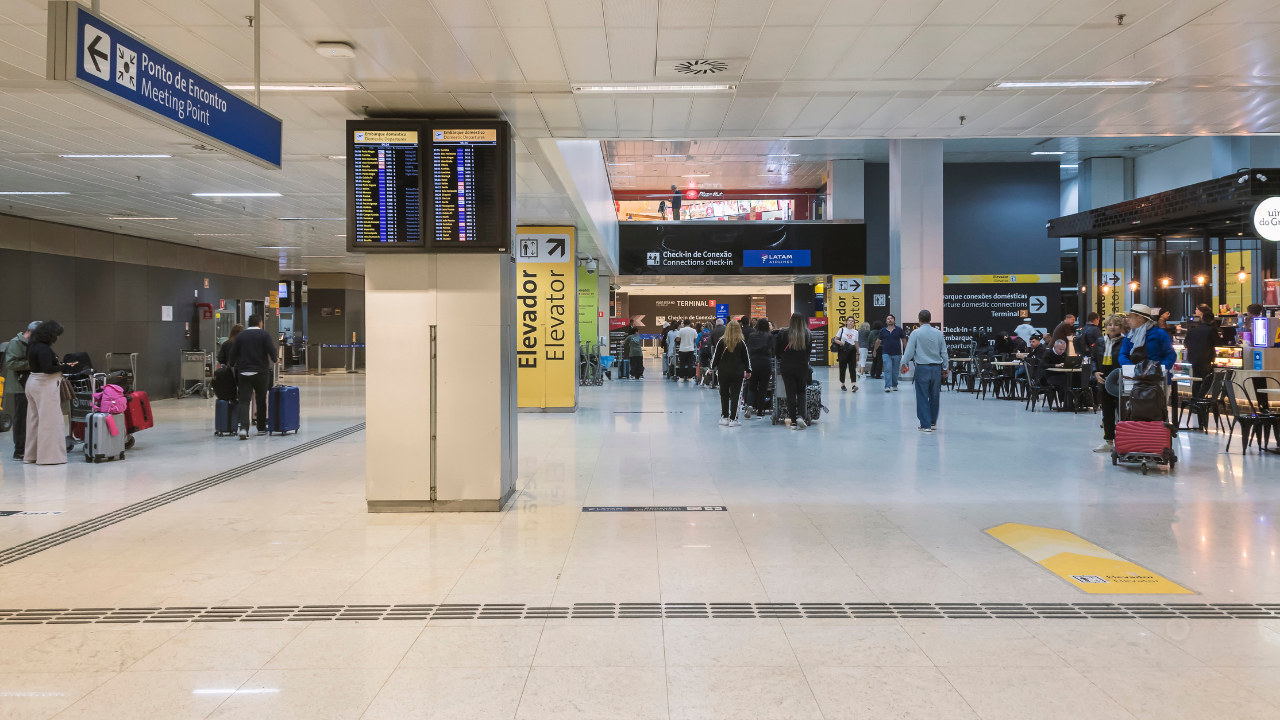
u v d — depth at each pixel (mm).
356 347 27141
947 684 2945
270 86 5621
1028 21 4676
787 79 5645
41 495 6625
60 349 13445
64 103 6266
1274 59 5422
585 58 5129
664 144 25453
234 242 16469
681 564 4500
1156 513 5691
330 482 7191
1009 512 5762
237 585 4176
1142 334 7965
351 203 5844
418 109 6203
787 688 2916
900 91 6000
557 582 4191
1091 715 2697
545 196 10281
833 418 11867
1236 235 16688
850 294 27172
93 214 12297
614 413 12773
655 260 22375
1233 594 3941
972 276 27312
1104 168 27359
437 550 4844
